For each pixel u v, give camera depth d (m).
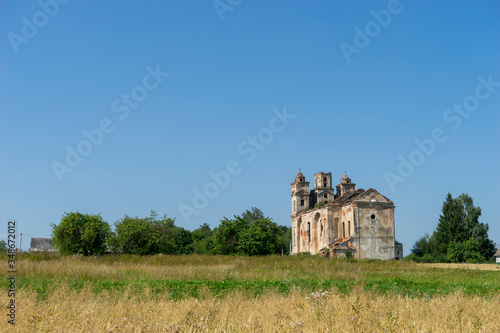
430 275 37.47
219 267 38.31
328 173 89.38
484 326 11.41
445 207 94.81
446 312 12.90
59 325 10.84
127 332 10.21
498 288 25.06
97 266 31.61
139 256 53.22
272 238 77.75
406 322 11.62
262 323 10.93
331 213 76.75
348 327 10.84
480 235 91.75
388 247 71.19
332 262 51.44
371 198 71.81
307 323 11.12
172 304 13.60
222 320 11.19
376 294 16.67
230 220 81.50
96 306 13.05
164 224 73.50
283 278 29.80
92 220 63.53
